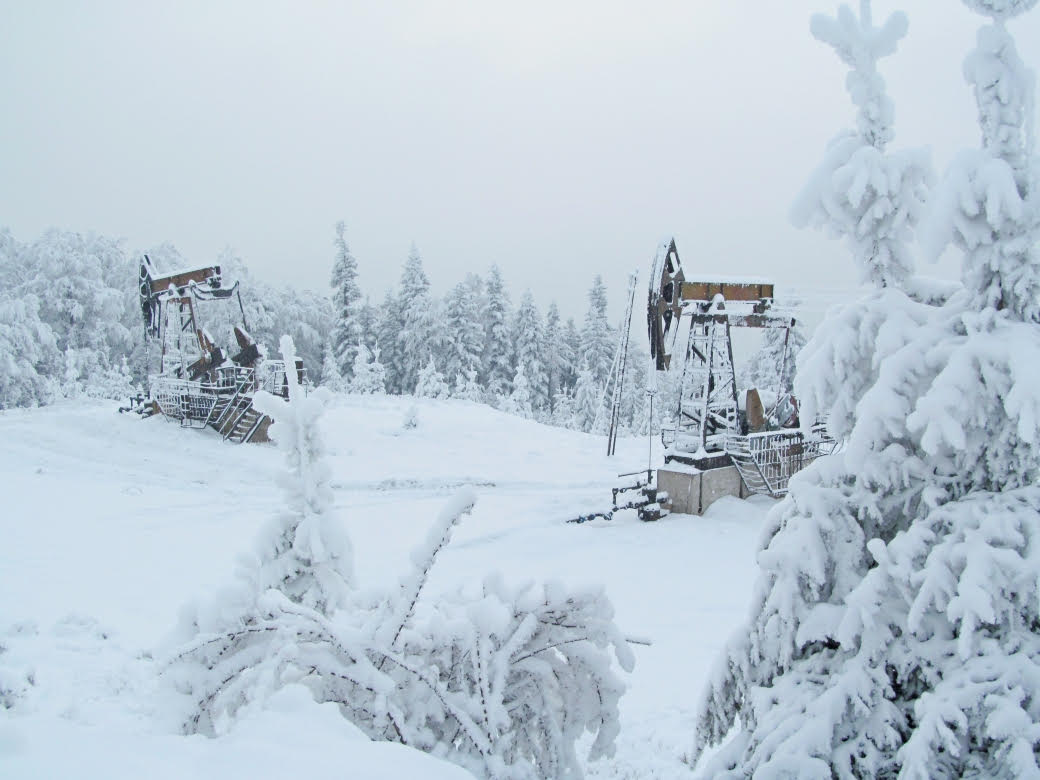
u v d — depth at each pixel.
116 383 50.47
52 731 2.37
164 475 21.33
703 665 9.91
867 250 4.55
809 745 3.64
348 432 28.58
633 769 6.67
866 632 3.84
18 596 10.23
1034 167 3.85
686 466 19.25
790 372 31.11
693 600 12.86
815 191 4.61
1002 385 3.71
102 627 9.06
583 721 4.69
